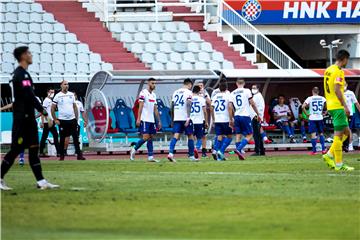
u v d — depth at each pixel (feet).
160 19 409.90
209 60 391.45
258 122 293.84
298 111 339.98
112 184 175.94
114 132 322.96
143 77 315.78
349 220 124.36
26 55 165.07
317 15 427.33
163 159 273.54
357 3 430.61
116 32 395.55
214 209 135.85
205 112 279.69
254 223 122.42
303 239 109.40
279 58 394.52
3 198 151.33
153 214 131.13
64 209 136.98
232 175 195.21
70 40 386.93
